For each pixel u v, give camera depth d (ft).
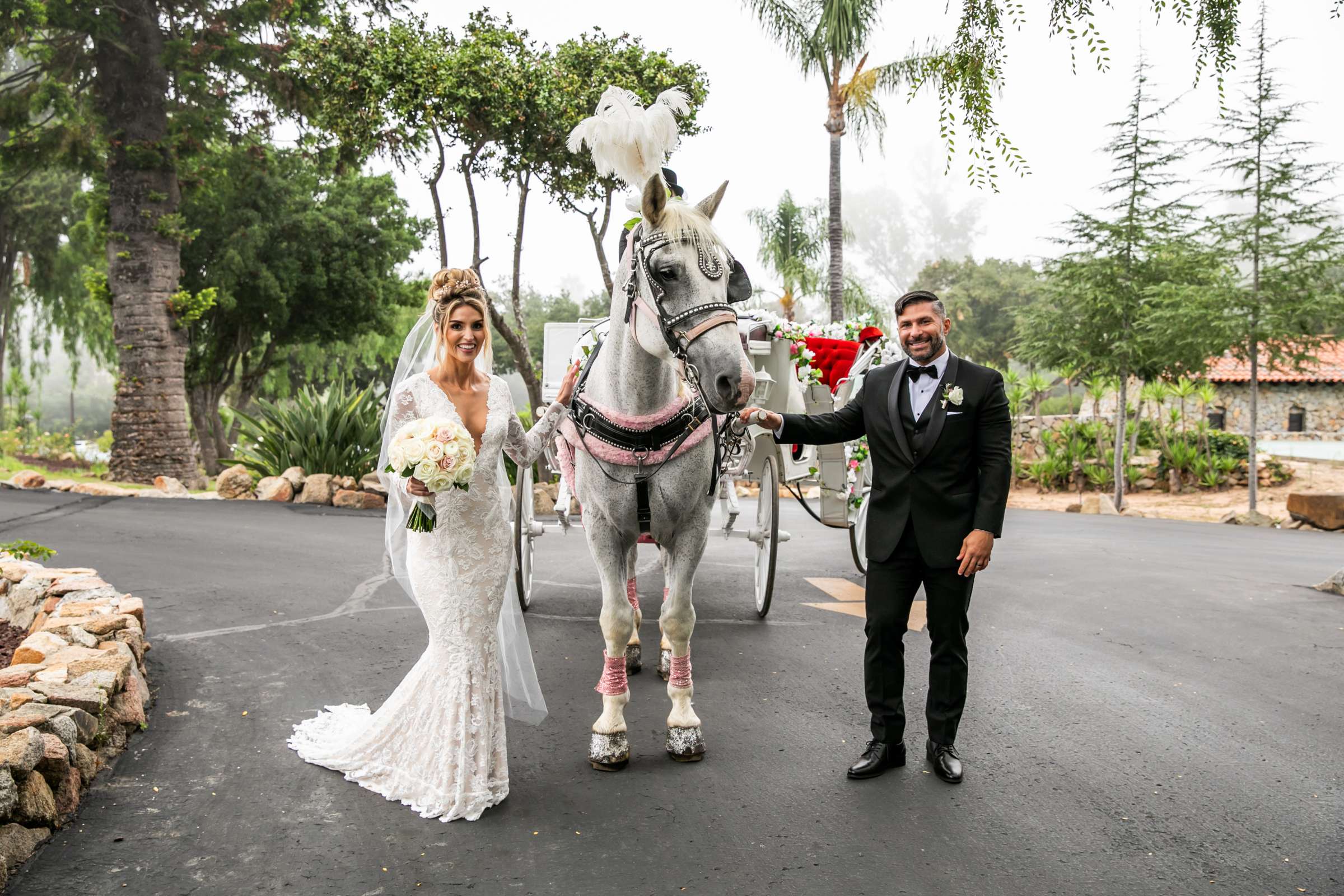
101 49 58.39
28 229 108.99
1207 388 65.41
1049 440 69.67
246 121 68.54
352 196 91.40
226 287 82.74
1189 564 30.94
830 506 23.85
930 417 12.00
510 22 52.80
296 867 9.62
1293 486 60.49
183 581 23.35
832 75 66.28
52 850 9.79
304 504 40.83
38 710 11.09
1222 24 14.07
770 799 11.52
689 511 12.64
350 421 44.62
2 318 119.34
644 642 19.19
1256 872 9.80
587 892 9.25
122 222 59.06
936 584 12.06
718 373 10.32
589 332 18.69
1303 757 13.19
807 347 20.44
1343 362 94.12
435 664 11.35
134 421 58.34
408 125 51.26
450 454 10.16
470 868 9.71
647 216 11.04
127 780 11.60
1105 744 13.57
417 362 12.41
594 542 12.84
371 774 11.66
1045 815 11.16
